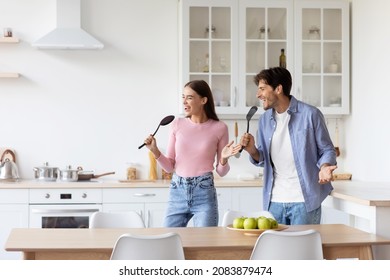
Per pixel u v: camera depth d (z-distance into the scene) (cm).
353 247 347
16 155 650
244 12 644
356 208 407
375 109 599
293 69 650
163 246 318
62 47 638
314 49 657
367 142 619
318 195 423
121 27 662
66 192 595
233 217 426
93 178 654
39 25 650
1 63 648
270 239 327
